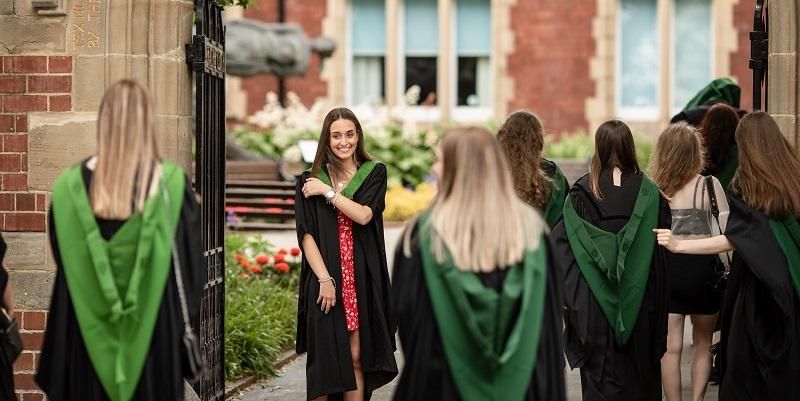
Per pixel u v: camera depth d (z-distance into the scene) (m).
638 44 29.06
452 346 5.51
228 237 15.79
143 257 6.05
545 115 28.97
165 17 8.77
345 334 8.23
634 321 7.96
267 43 25.84
